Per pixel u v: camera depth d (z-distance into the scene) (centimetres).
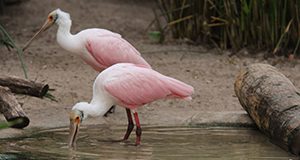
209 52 1722
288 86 1157
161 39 1808
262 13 1650
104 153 1057
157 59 1655
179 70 1559
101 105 1123
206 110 1301
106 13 2241
